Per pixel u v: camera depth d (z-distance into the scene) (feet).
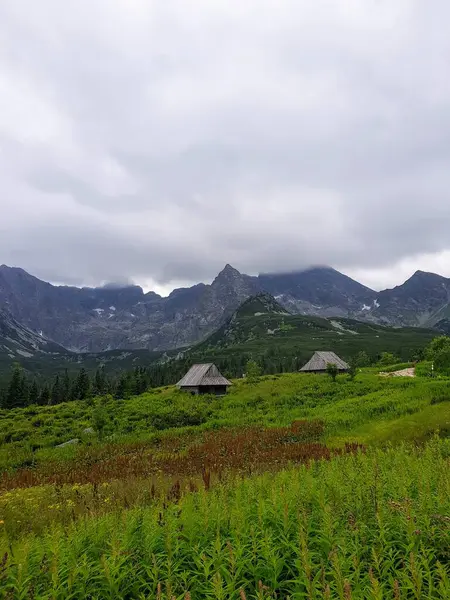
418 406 111.04
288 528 21.99
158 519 24.72
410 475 31.96
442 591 15.38
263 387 201.87
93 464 87.51
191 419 142.92
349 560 18.38
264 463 64.64
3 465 95.81
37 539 24.79
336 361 261.85
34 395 327.47
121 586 19.42
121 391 296.92
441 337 217.77
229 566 19.12
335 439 90.17
